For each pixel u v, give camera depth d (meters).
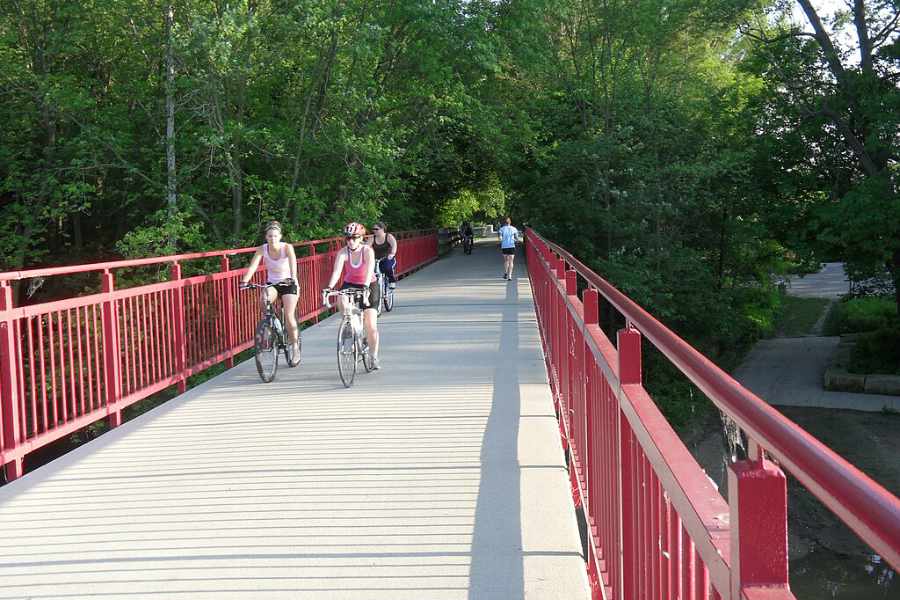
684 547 2.00
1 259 24.20
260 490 5.50
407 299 19.66
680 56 34.06
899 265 27.20
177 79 24.22
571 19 33.81
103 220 30.62
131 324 8.16
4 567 4.33
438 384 9.09
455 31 28.94
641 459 2.74
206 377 17.25
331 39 24.62
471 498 5.21
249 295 11.79
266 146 25.58
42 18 25.20
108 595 3.94
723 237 34.69
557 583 3.95
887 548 0.84
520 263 37.00
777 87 29.22
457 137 37.06
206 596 3.91
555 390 8.37
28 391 9.04
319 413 7.79
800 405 25.17
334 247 18.59
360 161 25.69
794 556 14.38
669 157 32.34
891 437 21.34
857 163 28.11
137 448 6.73
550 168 34.69
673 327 33.91
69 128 26.27
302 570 4.18
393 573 4.12
